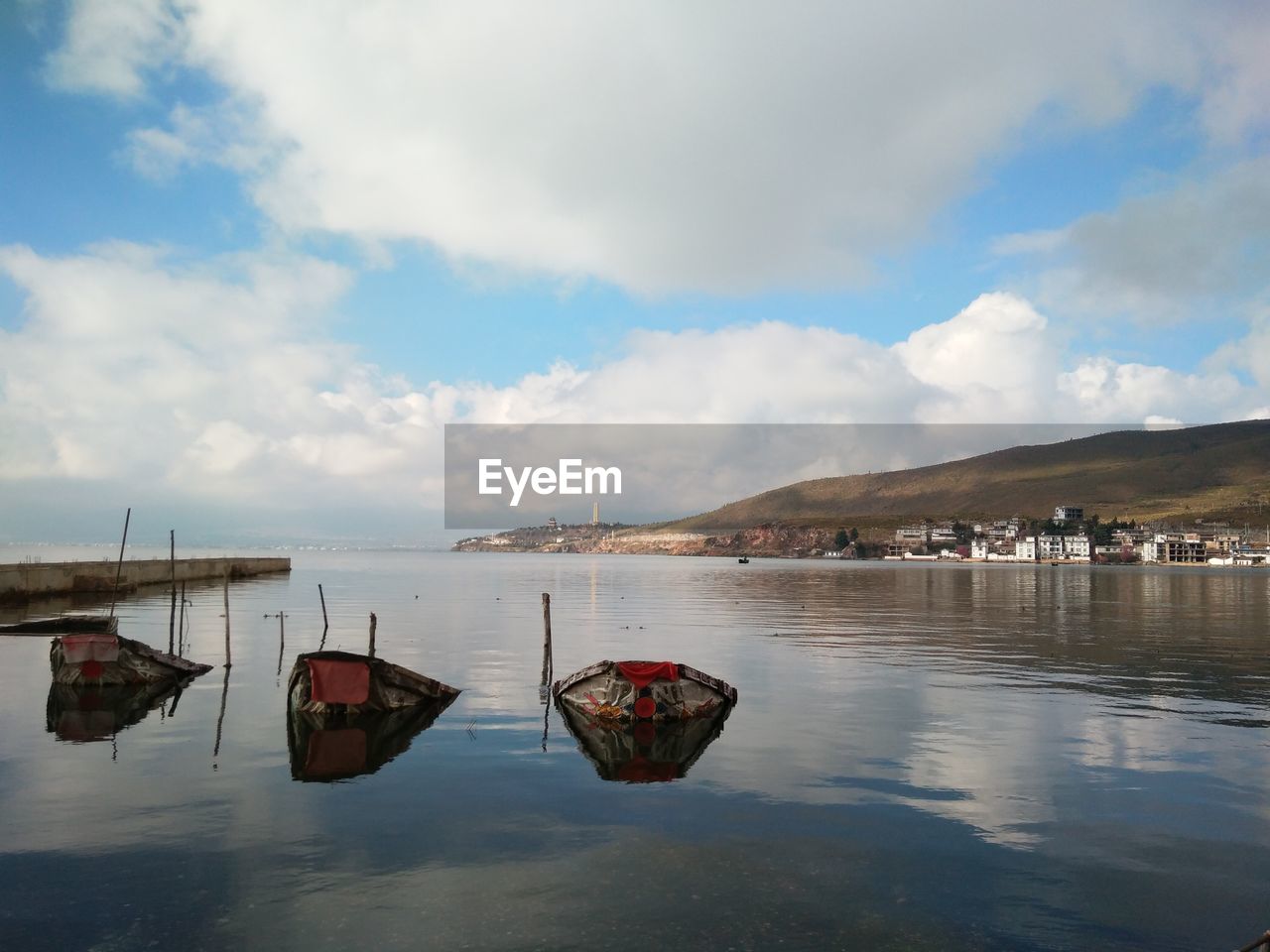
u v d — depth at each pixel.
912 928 9.09
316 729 19.03
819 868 10.77
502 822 12.48
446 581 102.19
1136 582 125.25
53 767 15.47
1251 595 85.00
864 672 28.22
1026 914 9.48
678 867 10.76
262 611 51.00
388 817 12.66
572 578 123.31
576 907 9.51
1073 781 14.87
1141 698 23.27
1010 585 108.69
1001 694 23.91
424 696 22.23
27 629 38.22
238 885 10.06
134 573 70.88
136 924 9.01
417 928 8.95
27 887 9.97
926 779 14.99
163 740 17.73
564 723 19.95
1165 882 10.45
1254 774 15.32
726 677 27.05
